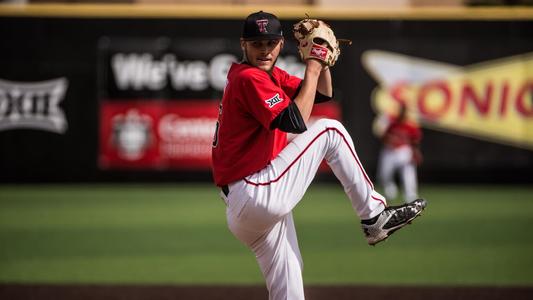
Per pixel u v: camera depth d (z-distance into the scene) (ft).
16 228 142.51
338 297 88.53
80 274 104.99
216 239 132.46
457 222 149.07
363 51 204.85
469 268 108.37
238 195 53.67
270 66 54.08
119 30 203.92
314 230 141.18
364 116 205.57
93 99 204.13
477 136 204.95
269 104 51.65
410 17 204.33
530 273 104.78
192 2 233.14
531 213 160.25
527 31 203.72
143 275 104.27
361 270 107.55
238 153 53.93
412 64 204.95
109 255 118.42
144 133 204.64
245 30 53.42
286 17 201.67
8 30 202.18
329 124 54.19
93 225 146.00
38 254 119.14
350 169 54.13
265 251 56.95
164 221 150.71
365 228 55.36
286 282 57.00
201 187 205.16
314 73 52.29
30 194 190.80
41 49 203.00
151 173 205.26
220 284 97.71
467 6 223.92
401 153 180.34
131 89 204.64
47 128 203.51
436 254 119.03
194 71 204.64
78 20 203.31
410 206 55.21
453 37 204.54
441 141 205.36
